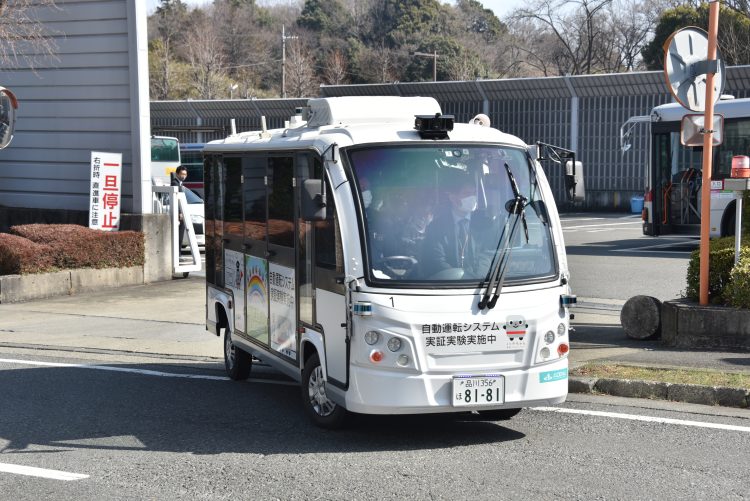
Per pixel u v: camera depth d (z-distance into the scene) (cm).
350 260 1078
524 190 1145
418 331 1053
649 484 943
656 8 9331
